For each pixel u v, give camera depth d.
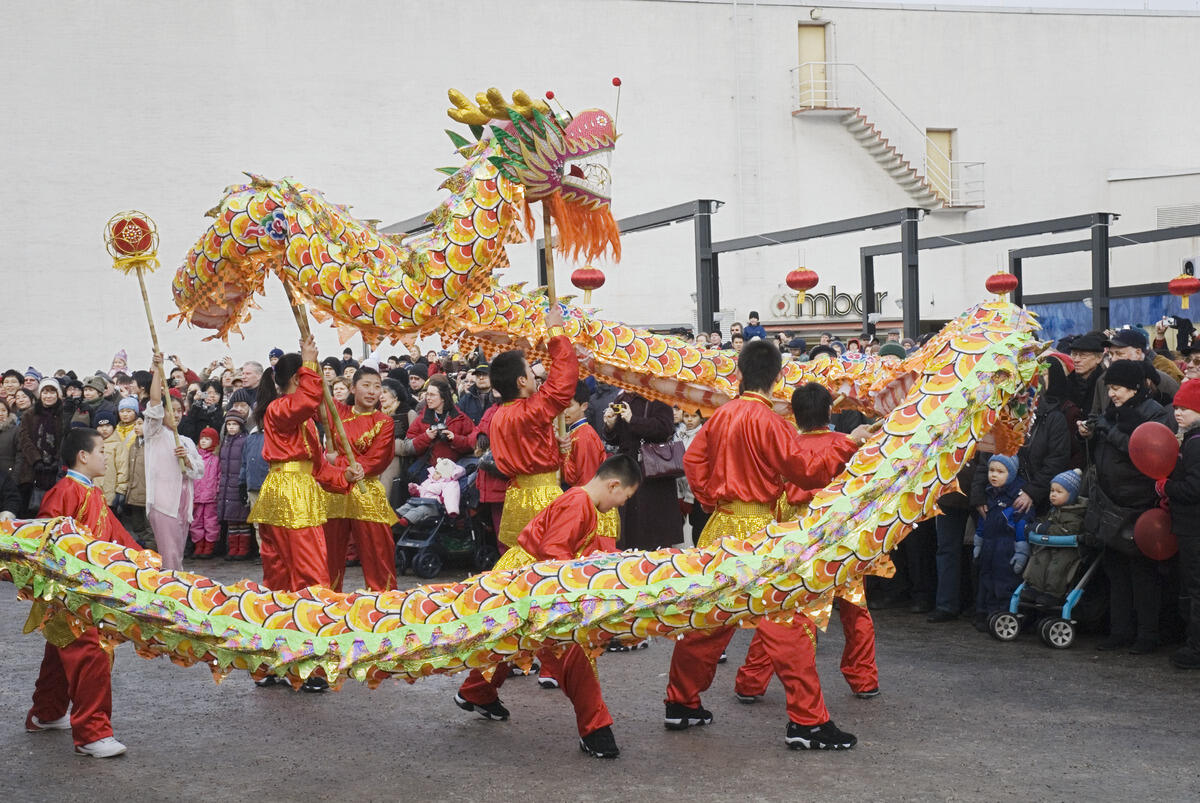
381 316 6.45
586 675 5.53
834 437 6.24
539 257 21.77
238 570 11.70
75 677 5.62
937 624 8.45
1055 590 7.57
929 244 20.17
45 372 24.45
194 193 25.27
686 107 28.47
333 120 26.14
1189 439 6.82
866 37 29.89
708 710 6.21
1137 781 5.08
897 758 5.45
